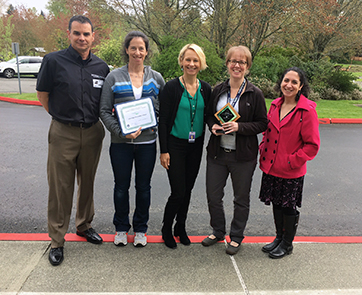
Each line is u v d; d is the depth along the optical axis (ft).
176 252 8.77
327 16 47.19
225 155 8.66
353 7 54.08
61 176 8.11
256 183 15.30
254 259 8.62
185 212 9.20
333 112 37.04
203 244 9.18
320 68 52.54
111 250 8.70
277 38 52.80
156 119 8.34
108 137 22.80
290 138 8.15
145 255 8.55
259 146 9.36
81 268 7.82
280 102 8.57
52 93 8.00
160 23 48.42
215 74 44.52
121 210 8.95
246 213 8.87
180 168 8.59
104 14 47.93
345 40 60.08
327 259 8.73
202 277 7.73
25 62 67.31
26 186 13.38
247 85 8.34
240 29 50.01
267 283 7.63
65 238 9.18
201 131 8.70
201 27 51.39
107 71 8.59
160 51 49.67
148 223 10.89
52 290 7.01
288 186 8.36
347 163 19.10
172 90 8.26
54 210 8.19
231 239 9.03
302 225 11.30
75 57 7.87
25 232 9.87
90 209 9.09
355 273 8.13
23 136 21.39
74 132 8.10
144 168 8.72
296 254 8.93
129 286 7.27
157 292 7.13
